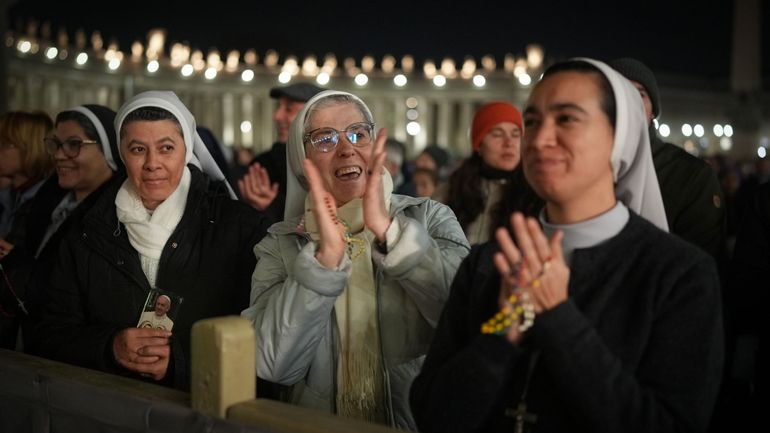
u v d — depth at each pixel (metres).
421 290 2.63
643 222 2.10
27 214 4.76
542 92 2.12
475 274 2.25
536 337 1.92
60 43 39.34
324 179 2.98
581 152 2.05
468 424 2.05
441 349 2.27
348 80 46.59
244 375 2.21
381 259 2.62
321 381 2.86
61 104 41.34
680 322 1.95
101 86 42.50
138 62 43.06
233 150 16.98
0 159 5.00
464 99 47.69
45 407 2.66
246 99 49.66
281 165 5.77
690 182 3.87
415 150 50.62
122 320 3.31
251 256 3.40
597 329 1.99
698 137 54.31
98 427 2.48
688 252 2.02
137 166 3.34
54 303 3.42
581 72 2.10
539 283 1.90
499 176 5.19
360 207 2.92
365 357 2.81
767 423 3.07
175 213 3.40
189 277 3.32
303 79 45.66
